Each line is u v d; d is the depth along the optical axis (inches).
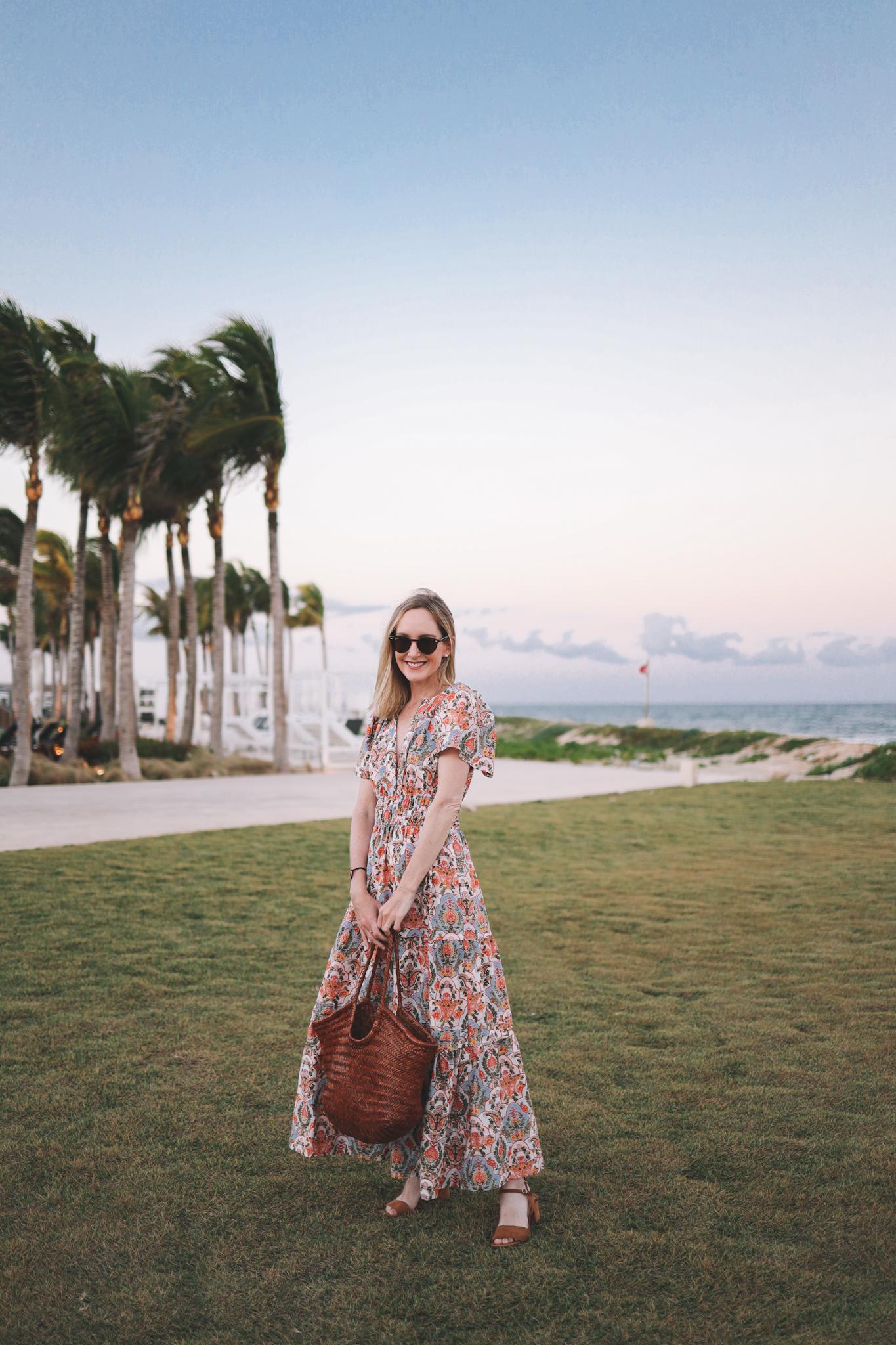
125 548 804.0
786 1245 93.7
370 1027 97.8
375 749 107.8
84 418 754.8
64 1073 138.6
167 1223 98.1
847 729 3363.7
